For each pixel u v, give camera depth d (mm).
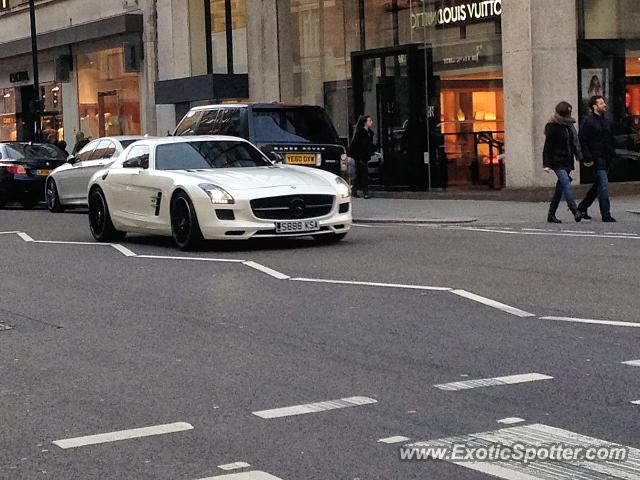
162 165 15727
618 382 7070
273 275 12188
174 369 7832
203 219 14469
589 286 10891
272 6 29422
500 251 13820
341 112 27516
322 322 9391
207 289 11375
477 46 23141
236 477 5391
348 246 14820
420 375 7410
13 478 5512
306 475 5402
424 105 24609
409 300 10320
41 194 25844
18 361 8250
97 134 39344
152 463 5668
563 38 21688
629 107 22422
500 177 22828
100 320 9836
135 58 36281
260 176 14969
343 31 27203
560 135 17438
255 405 6770
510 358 7840
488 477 5301
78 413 6711
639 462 5469
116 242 16469
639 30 22422
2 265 13875
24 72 44188
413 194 24328
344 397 6887
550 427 6102
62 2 40344
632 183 22312
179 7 33812
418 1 24656
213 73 32562
